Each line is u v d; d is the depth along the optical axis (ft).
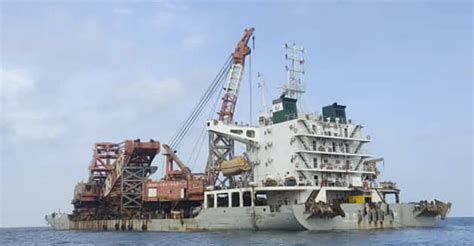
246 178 301.43
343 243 201.77
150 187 330.95
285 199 278.05
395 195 303.48
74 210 463.01
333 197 284.00
